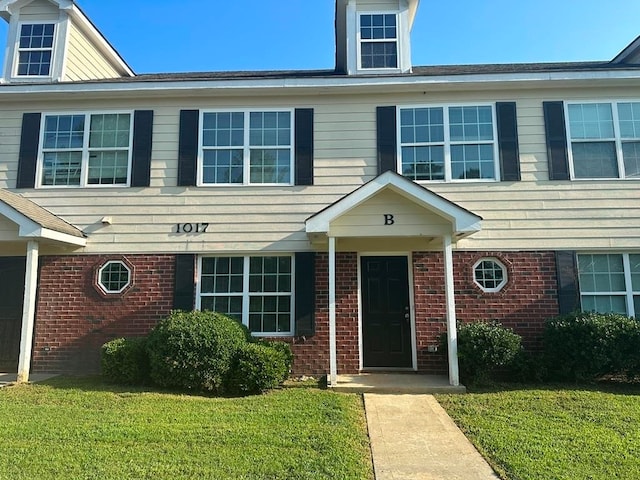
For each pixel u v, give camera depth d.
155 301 8.87
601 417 5.74
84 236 9.04
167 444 4.69
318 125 9.30
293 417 5.70
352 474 4.03
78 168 9.36
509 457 4.43
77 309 8.88
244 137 9.35
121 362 7.66
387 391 7.26
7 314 9.15
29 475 3.91
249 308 8.91
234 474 3.99
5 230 8.15
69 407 6.12
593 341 7.44
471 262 8.72
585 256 8.80
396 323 8.96
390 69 9.80
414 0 10.05
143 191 9.22
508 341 7.52
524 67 10.98
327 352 8.59
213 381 7.11
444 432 5.31
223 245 9.00
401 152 9.13
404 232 7.73
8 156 9.40
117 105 9.50
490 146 9.06
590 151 8.98
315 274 8.85
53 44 10.03
